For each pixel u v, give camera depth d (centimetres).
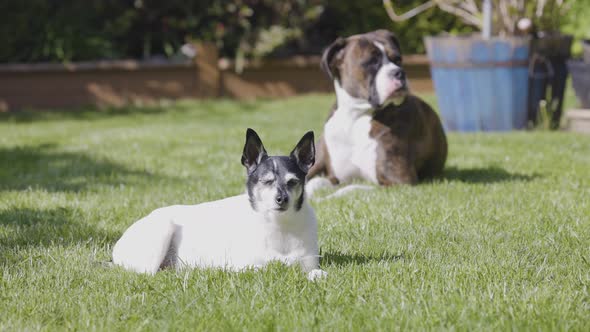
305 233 478
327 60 794
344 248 557
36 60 1628
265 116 1447
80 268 507
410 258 530
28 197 752
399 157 796
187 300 437
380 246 561
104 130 1292
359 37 788
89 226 634
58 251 552
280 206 454
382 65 771
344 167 817
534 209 673
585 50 1200
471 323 391
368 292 445
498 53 1162
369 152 799
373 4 1747
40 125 1373
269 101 1648
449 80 1203
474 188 766
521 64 1171
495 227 613
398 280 465
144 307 431
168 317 415
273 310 419
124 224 643
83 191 789
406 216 641
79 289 467
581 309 416
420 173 860
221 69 1672
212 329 394
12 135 1238
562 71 1218
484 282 461
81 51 1636
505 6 1238
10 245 581
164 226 491
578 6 1675
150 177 876
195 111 1528
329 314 411
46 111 1555
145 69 1628
